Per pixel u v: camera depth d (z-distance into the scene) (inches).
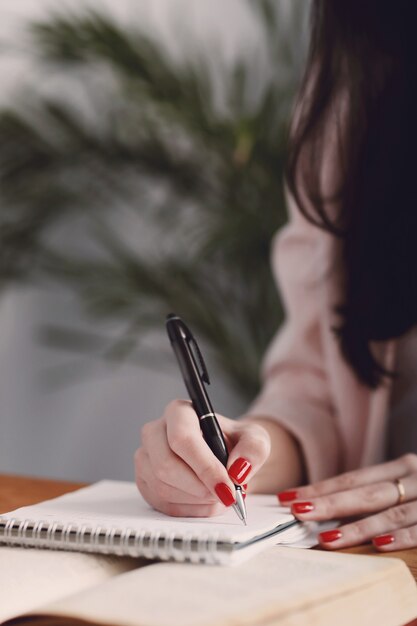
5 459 81.0
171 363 81.7
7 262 77.0
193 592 15.2
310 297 37.4
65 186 78.2
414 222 33.4
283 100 73.8
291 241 38.9
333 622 15.2
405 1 32.1
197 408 21.9
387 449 37.2
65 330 81.3
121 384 83.2
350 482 24.6
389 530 21.9
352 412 35.1
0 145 74.9
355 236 34.0
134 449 83.4
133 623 13.4
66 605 14.4
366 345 34.6
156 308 77.7
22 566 17.6
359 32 32.9
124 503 23.0
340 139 34.1
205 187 76.9
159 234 80.7
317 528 23.3
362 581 16.4
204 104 73.9
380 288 34.0
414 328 35.8
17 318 80.2
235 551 17.6
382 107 33.0
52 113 75.7
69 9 77.7
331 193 35.0
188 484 20.3
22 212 76.8
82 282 78.3
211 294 77.0
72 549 19.0
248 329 76.1
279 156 70.9
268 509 22.8
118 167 77.6
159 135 76.7
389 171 33.3
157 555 18.0
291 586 15.7
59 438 82.7
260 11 78.1
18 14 77.5
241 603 14.5
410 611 17.3
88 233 81.1
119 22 79.5
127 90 74.5
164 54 77.1
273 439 31.9
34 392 81.6
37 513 20.9
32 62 77.7
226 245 73.4
